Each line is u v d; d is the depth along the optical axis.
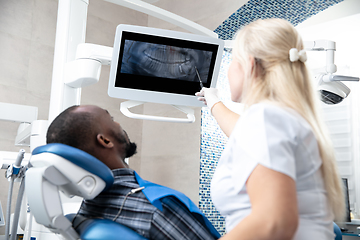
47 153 0.78
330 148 0.79
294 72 0.80
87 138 0.88
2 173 2.99
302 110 0.75
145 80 1.56
